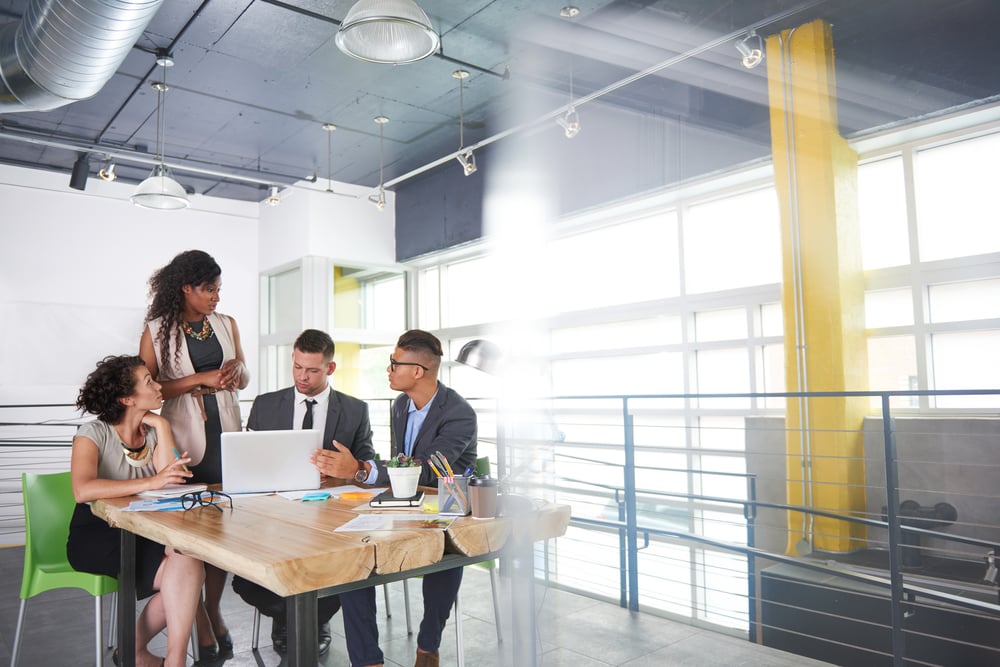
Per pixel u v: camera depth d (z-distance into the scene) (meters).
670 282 4.38
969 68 3.11
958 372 3.44
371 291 7.18
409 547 1.61
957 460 2.96
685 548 3.50
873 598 2.80
